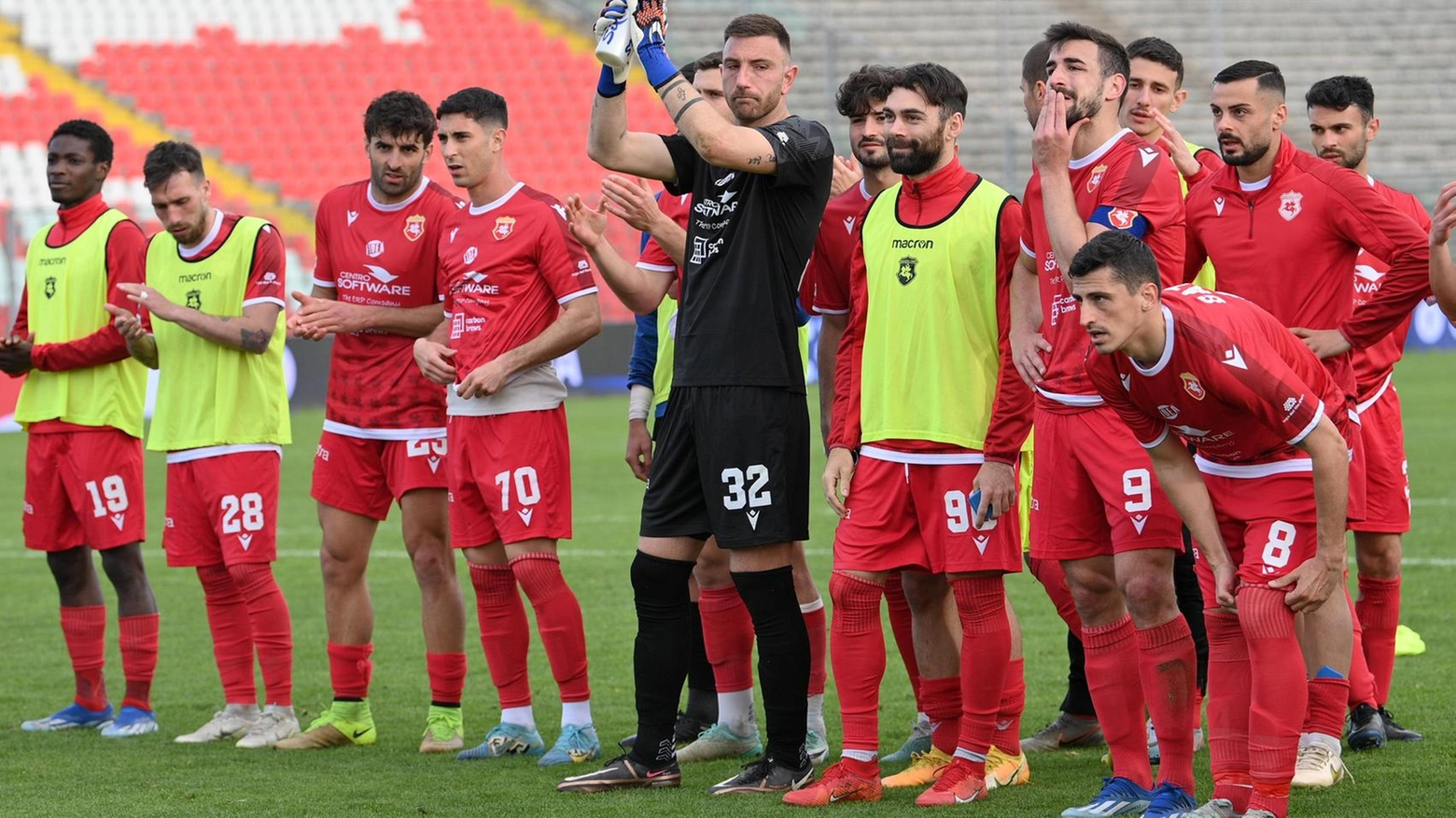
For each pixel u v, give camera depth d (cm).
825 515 2619
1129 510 964
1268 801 902
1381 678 1230
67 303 1377
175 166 1314
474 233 1226
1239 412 888
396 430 1272
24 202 4784
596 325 1223
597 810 1016
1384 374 1230
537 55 5888
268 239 1339
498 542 1224
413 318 1278
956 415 1029
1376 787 1043
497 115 1225
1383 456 1218
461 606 1280
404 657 1636
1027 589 1944
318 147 5356
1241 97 1106
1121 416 920
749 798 1043
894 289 1047
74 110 5184
